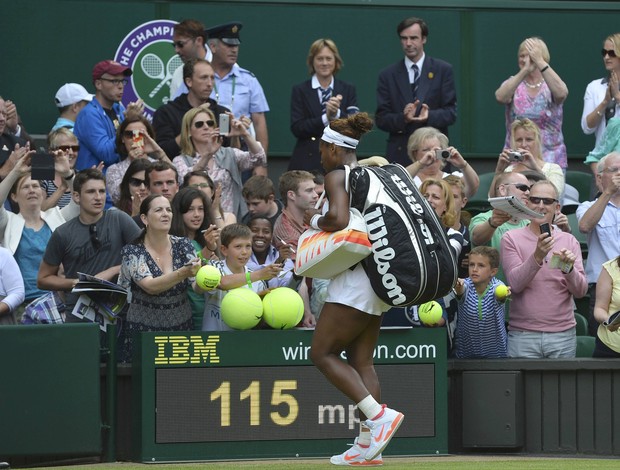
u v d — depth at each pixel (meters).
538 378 31.92
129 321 30.91
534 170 38.69
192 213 33.12
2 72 46.56
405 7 48.81
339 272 26.05
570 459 30.61
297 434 30.33
